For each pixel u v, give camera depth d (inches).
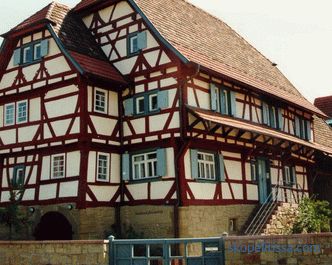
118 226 772.0
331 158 1143.0
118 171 792.3
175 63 744.3
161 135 745.0
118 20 839.7
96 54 831.1
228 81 834.8
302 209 811.4
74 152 757.9
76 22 870.4
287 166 1002.1
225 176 799.7
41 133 806.5
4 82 880.9
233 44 1064.2
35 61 833.5
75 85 770.2
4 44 877.2
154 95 773.3
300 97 1135.0
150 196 747.4
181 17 927.0
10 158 855.7
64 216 748.6
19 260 570.6
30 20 852.6
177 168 718.5
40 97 820.6
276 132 924.6
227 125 729.6
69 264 532.7
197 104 756.6
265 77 1033.5
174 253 693.9
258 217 839.7
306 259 422.9
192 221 716.0
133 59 805.9
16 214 748.6
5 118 870.4
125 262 502.0
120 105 812.0
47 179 786.8
